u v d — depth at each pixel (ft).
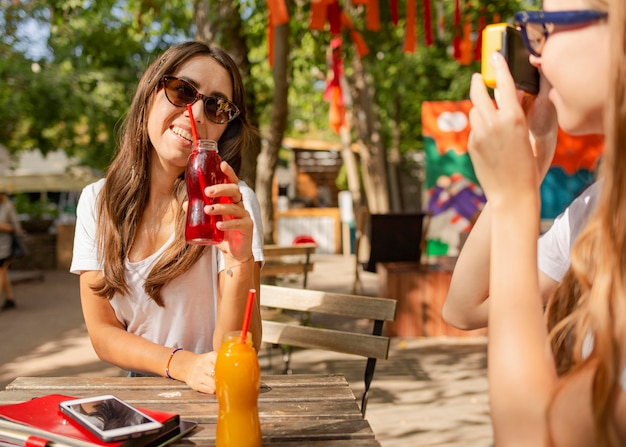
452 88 50.52
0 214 29.25
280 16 15.25
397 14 19.20
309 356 18.70
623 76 2.79
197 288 6.91
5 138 42.96
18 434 4.51
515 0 22.71
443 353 19.21
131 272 6.86
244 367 4.35
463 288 4.62
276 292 8.63
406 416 13.58
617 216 2.85
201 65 6.94
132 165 6.96
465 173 31.07
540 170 3.97
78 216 7.25
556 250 4.62
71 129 42.11
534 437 3.01
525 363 3.07
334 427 4.96
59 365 18.86
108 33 30.35
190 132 6.81
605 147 2.88
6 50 36.35
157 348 6.46
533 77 3.70
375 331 7.76
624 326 2.78
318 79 46.06
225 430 4.40
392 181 52.31
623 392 2.73
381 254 25.40
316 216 58.13
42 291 35.29
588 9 3.10
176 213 6.97
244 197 7.16
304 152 72.13
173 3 27.27
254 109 20.79
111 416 4.65
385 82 48.49
